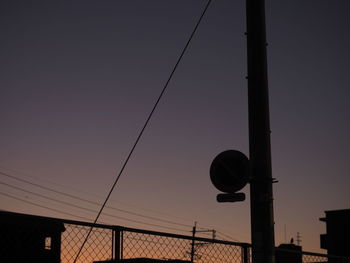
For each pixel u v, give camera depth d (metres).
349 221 33.91
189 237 6.45
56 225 5.52
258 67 5.88
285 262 9.60
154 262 6.07
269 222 5.50
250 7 6.09
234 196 5.65
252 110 5.78
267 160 5.64
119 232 5.73
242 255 7.30
